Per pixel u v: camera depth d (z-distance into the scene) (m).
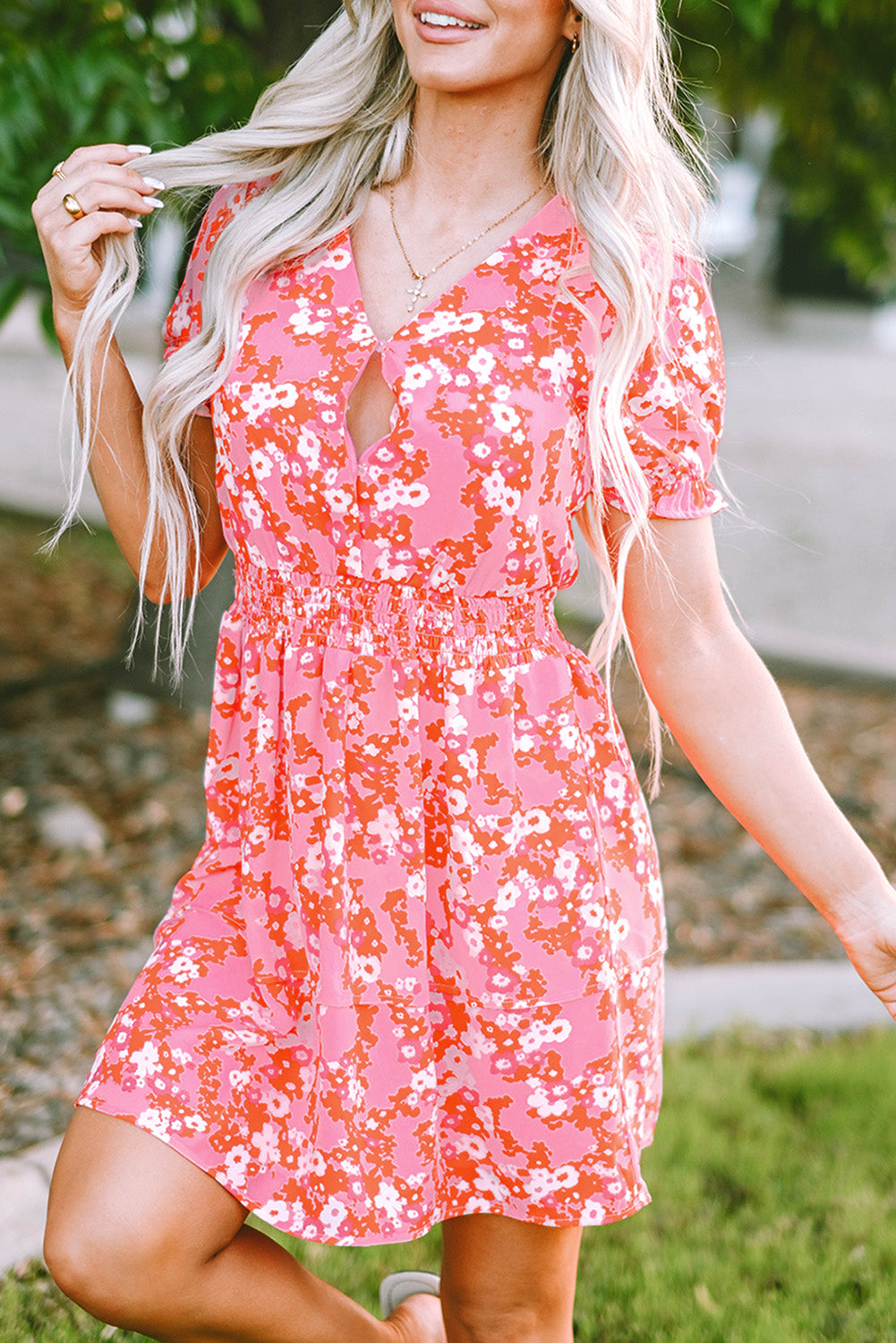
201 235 1.85
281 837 1.71
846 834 1.74
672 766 5.26
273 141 1.79
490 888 1.66
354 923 1.67
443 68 1.63
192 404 1.73
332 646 1.65
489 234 1.71
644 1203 1.79
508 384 1.61
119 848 4.26
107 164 1.76
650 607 1.76
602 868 1.72
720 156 3.52
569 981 1.69
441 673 1.65
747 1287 2.60
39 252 3.40
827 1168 3.00
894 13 4.47
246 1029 1.65
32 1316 2.38
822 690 6.39
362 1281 2.57
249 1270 1.60
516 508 1.62
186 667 5.10
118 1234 1.48
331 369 1.63
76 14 3.70
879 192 5.76
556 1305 1.87
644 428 1.70
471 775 1.65
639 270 1.62
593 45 1.64
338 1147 1.65
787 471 11.53
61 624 6.35
